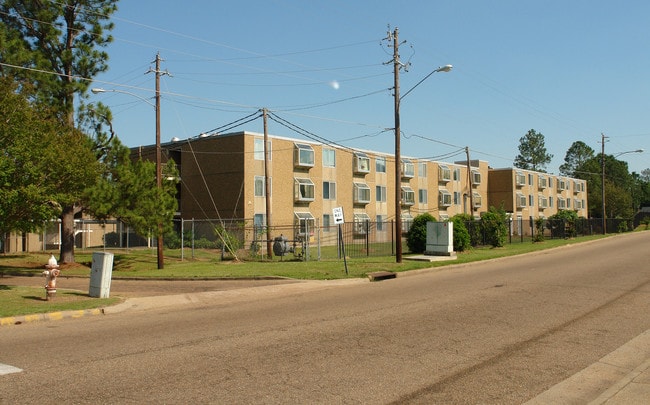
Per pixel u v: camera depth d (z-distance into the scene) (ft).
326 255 101.86
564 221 159.84
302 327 33.63
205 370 23.71
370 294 50.55
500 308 39.42
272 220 143.54
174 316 40.83
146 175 87.30
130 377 22.72
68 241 93.56
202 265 86.33
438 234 91.04
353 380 21.84
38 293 51.60
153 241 159.53
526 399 19.60
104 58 92.38
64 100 89.86
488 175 242.17
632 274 61.00
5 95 51.96
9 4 87.15
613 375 22.63
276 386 21.13
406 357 25.49
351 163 169.48
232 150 140.56
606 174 408.05
